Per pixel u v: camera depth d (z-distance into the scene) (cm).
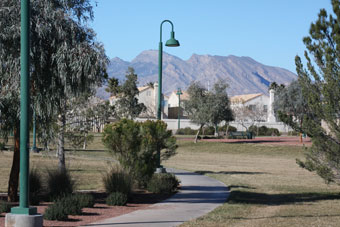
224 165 3822
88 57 1401
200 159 4600
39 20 1407
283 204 1596
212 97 6450
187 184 2223
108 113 2867
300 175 2945
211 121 6488
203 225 1121
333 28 1655
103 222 1150
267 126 10400
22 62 945
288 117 1802
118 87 5612
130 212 1336
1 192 1856
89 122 2786
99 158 4169
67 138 2723
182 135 8825
